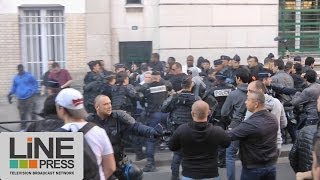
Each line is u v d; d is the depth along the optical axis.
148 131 5.82
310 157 4.95
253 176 5.79
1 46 14.86
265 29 16.20
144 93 9.60
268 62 11.56
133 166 5.74
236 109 7.71
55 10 15.06
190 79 8.25
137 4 15.74
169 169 9.50
